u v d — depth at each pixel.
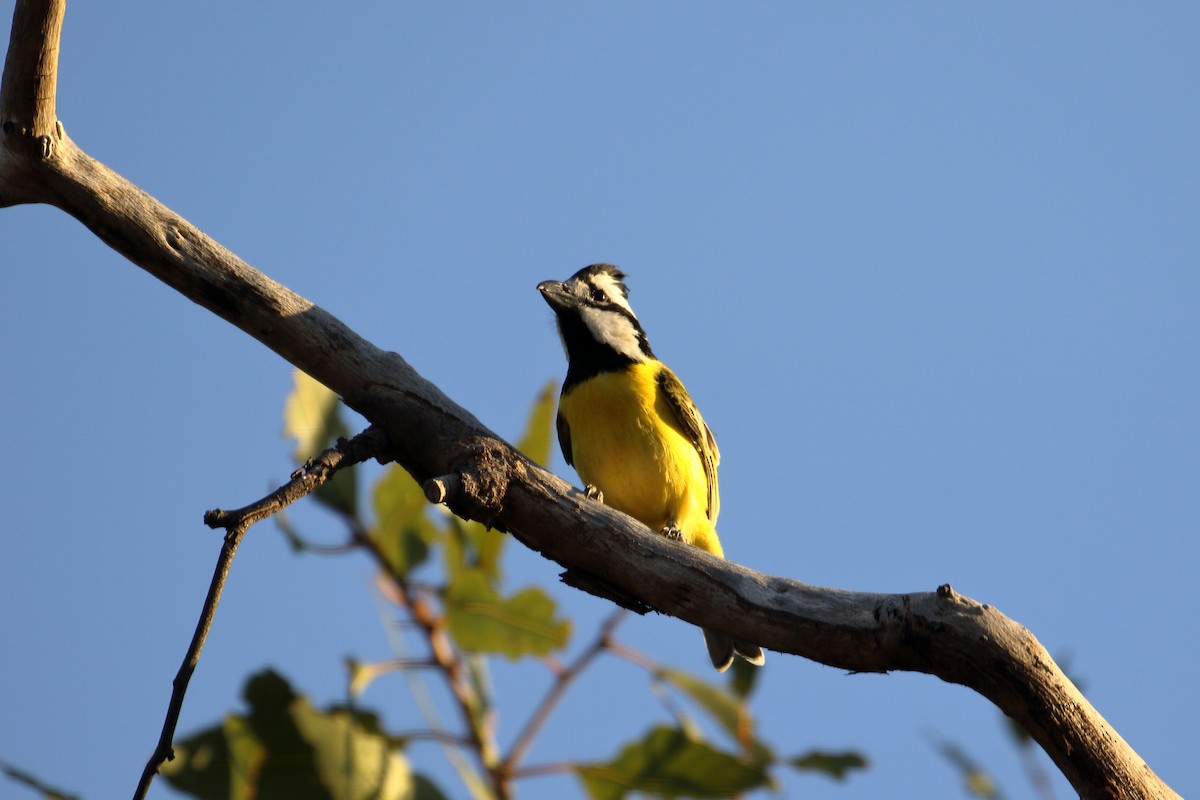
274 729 9.27
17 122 9.95
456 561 11.41
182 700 8.24
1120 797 9.16
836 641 9.83
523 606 10.62
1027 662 9.20
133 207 10.55
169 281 10.84
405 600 10.73
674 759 9.95
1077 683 10.39
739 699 10.91
